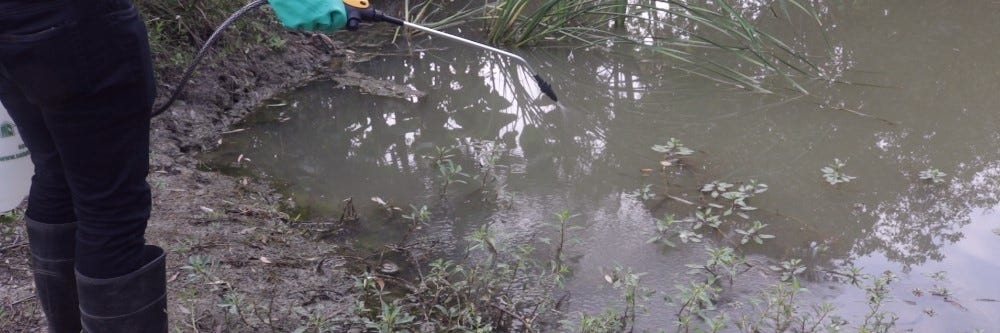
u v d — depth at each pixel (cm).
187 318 288
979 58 555
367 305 310
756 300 304
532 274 332
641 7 602
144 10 475
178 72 471
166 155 418
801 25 612
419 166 429
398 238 361
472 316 296
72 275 243
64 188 229
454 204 390
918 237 363
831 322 298
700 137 459
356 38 596
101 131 199
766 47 574
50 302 246
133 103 203
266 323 288
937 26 611
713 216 376
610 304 314
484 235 335
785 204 389
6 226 326
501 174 420
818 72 537
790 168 423
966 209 386
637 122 482
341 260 340
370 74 543
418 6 636
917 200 393
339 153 441
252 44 523
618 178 417
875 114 479
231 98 488
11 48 184
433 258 345
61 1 181
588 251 351
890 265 342
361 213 381
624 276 331
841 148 442
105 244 215
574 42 601
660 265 341
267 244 346
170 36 486
